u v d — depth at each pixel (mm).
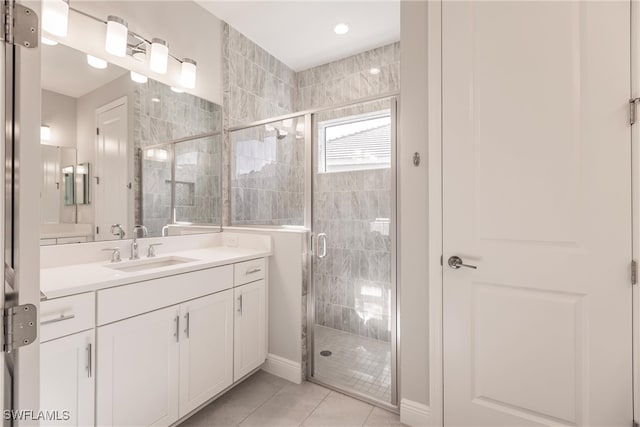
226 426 1633
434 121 1567
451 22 1524
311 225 2154
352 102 1969
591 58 1242
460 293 1512
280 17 2426
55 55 1567
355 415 1737
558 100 1299
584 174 1259
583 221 1264
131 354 1325
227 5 2289
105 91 1757
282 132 2273
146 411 1379
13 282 585
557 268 1310
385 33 2643
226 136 2488
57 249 1554
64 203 1588
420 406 1615
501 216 1417
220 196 2430
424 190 1617
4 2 569
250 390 1971
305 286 2092
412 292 1649
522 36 1367
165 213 2051
